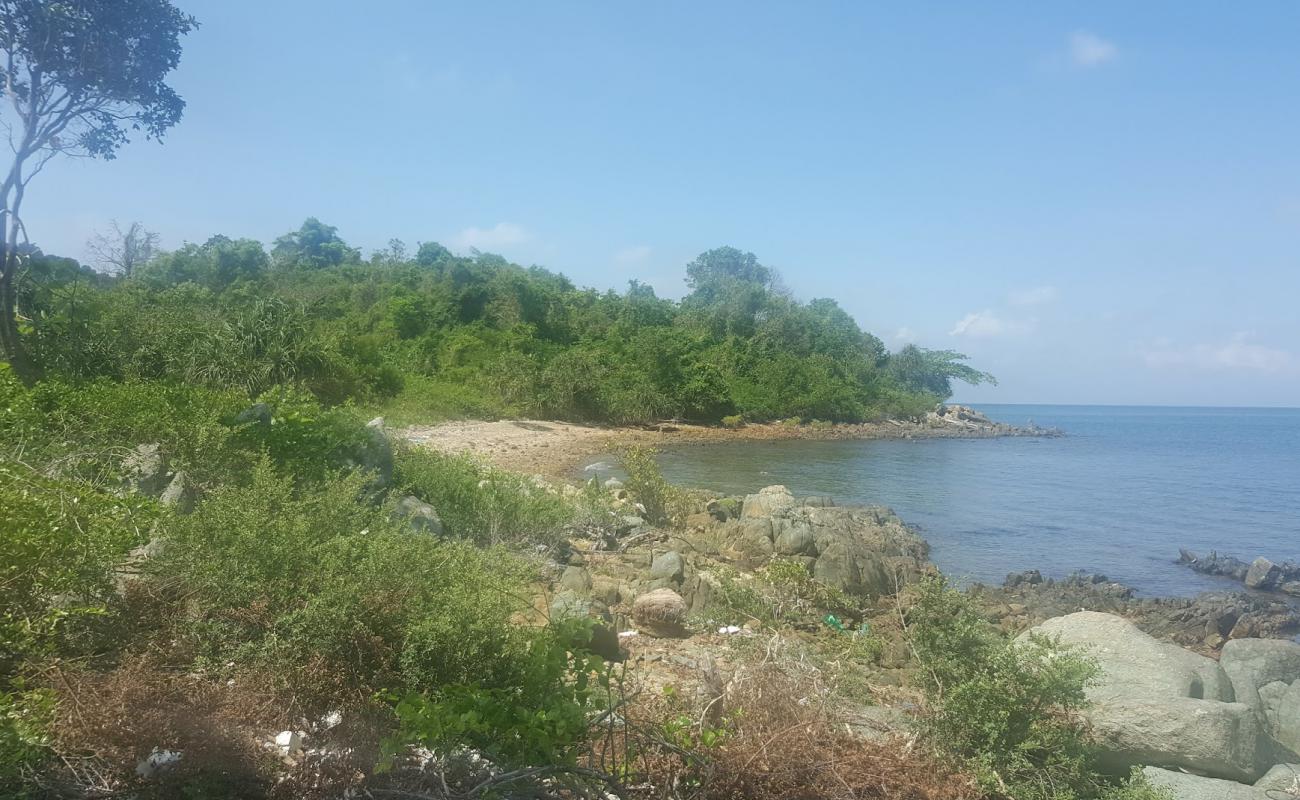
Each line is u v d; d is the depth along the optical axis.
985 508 22.19
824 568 11.03
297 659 4.38
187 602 4.84
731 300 59.00
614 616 7.74
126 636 4.64
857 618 10.07
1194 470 35.16
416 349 37.03
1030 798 4.75
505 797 3.89
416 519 9.01
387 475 9.66
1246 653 6.87
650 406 40.19
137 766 3.72
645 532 12.68
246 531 4.86
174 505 6.22
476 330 40.66
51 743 3.65
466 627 4.45
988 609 11.68
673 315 58.56
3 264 15.36
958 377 65.44
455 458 12.16
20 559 4.34
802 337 57.09
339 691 4.32
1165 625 11.67
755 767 4.36
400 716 3.85
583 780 4.07
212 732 3.89
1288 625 11.46
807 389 49.56
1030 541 18.12
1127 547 17.83
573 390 36.38
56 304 21.92
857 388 53.47
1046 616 11.74
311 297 43.22
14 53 14.30
